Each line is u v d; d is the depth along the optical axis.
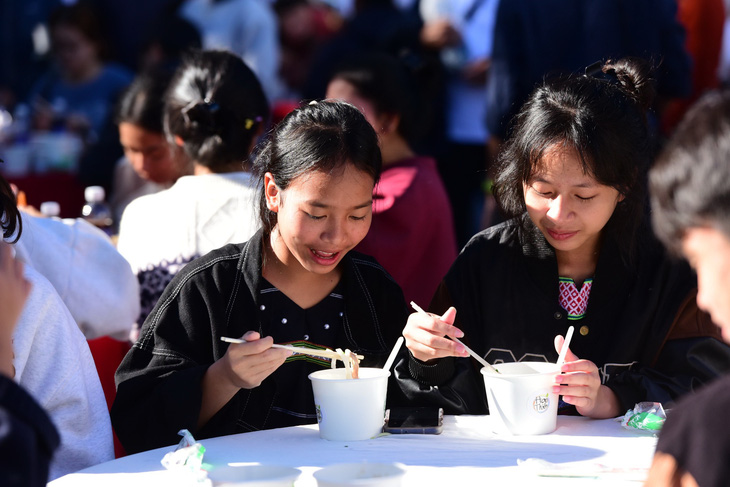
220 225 3.31
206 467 2.02
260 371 2.35
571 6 5.02
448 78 6.39
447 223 3.99
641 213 2.65
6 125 6.41
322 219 2.47
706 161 1.41
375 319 2.77
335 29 8.97
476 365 2.84
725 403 1.39
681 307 2.65
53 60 7.65
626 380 2.53
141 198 3.51
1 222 2.43
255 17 8.27
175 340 2.64
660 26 4.96
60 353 2.39
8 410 1.52
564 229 2.54
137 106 4.25
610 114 2.53
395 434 2.33
